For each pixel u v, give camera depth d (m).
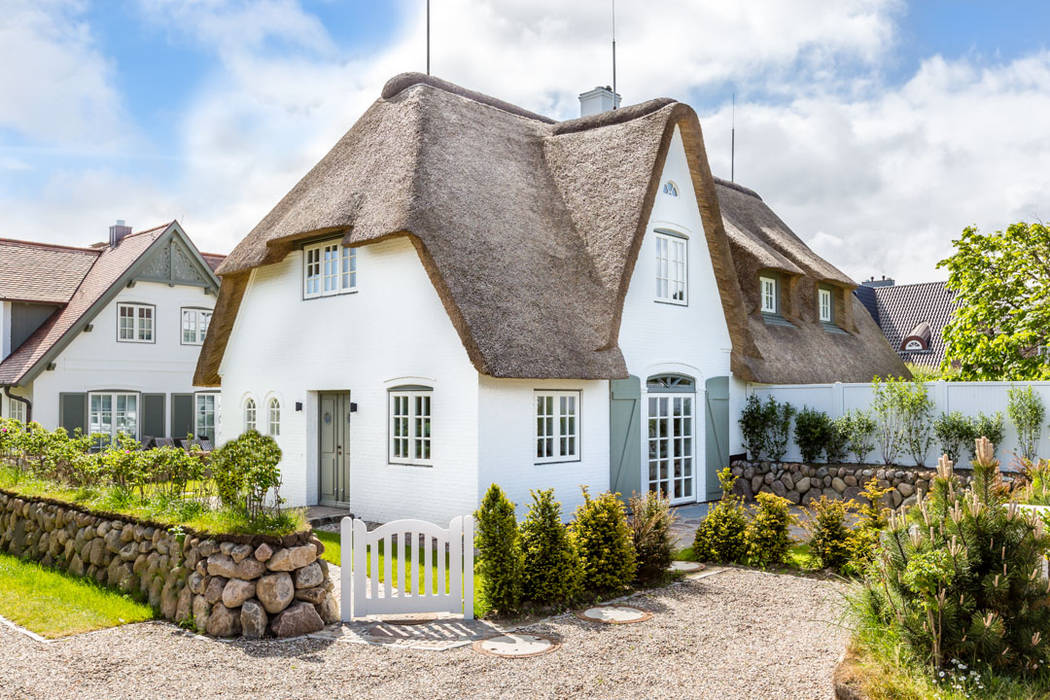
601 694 6.08
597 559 9.20
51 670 6.69
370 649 7.24
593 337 13.39
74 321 23.30
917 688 5.22
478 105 16.58
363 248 14.55
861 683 5.32
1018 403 13.94
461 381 12.59
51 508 11.06
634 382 15.23
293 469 15.95
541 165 16.36
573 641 7.46
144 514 9.30
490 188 14.23
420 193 12.83
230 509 8.54
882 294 43.88
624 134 15.65
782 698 5.90
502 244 13.25
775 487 16.84
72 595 9.07
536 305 12.84
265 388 16.77
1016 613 5.56
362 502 14.32
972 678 5.32
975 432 14.23
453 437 12.69
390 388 13.88
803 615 8.29
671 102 16.06
